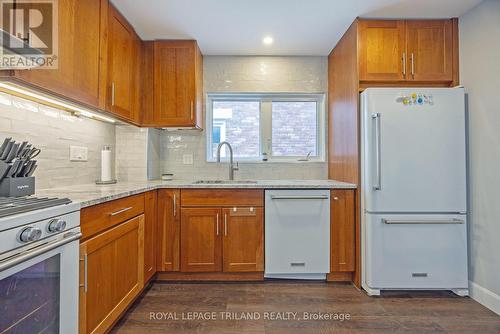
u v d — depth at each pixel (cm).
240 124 322
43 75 136
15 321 97
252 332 173
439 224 219
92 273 141
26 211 101
